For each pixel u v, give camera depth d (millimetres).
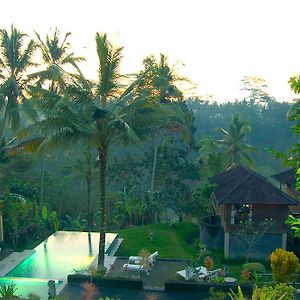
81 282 23281
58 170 53562
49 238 34406
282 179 41906
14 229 35219
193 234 38281
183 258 30016
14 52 36500
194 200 41812
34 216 39281
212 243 32781
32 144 24469
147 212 44344
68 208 48594
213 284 22406
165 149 49906
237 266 28906
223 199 30234
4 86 35688
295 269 22469
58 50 41281
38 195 43938
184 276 23859
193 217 43156
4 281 24484
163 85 45719
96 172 47531
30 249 32969
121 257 29094
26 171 46719
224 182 38875
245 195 30375
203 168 54406
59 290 22359
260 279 24250
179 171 49625
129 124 23656
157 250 32531
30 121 36281
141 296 21922
